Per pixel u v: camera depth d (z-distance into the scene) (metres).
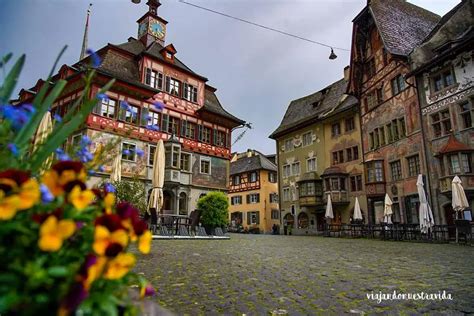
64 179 1.31
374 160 25.06
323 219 32.06
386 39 23.81
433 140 20.02
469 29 19.30
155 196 14.13
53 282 1.05
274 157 56.94
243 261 7.72
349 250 11.54
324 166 32.28
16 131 1.59
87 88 1.86
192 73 28.12
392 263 7.66
